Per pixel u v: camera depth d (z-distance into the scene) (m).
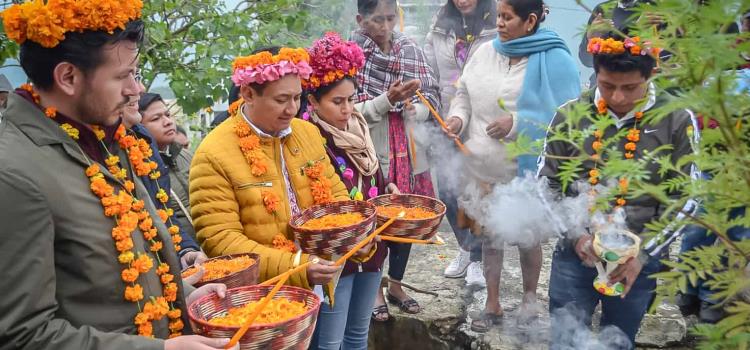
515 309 3.14
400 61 3.09
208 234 2.04
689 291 2.93
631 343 2.34
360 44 3.06
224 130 2.10
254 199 2.05
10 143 1.20
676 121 2.00
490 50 3.06
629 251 1.95
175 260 1.49
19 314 1.14
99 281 1.27
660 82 0.77
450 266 3.59
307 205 2.22
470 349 2.98
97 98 1.28
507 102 2.91
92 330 1.23
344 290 2.36
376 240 2.16
